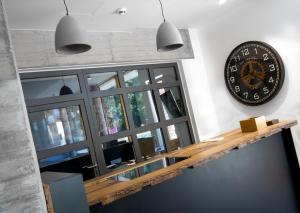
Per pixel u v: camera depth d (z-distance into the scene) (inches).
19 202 56.3
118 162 187.3
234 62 210.7
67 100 172.4
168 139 212.2
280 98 190.4
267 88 193.0
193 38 233.6
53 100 167.3
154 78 212.5
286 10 180.7
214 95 231.0
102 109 187.2
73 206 65.9
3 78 58.1
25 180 57.5
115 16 169.0
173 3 168.1
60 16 153.1
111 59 187.3
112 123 189.6
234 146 114.6
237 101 214.8
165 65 219.8
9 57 59.4
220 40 220.8
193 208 105.6
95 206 82.7
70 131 171.9
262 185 135.2
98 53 182.5
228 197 118.8
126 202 89.2
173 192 101.0
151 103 212.4
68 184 66.2
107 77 193.9
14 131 57.7
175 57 219.1
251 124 144.1
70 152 170.2
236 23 209.3
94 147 177.6
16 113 58.5
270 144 145.6
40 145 160.4
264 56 192.5
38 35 163.0
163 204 97.5
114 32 192.7
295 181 153.6
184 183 105.0
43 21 154.9
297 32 177.0
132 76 206.8
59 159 165.9
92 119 179.8
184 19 203.3
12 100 58.4
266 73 192.7
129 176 101.0
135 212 90.5
